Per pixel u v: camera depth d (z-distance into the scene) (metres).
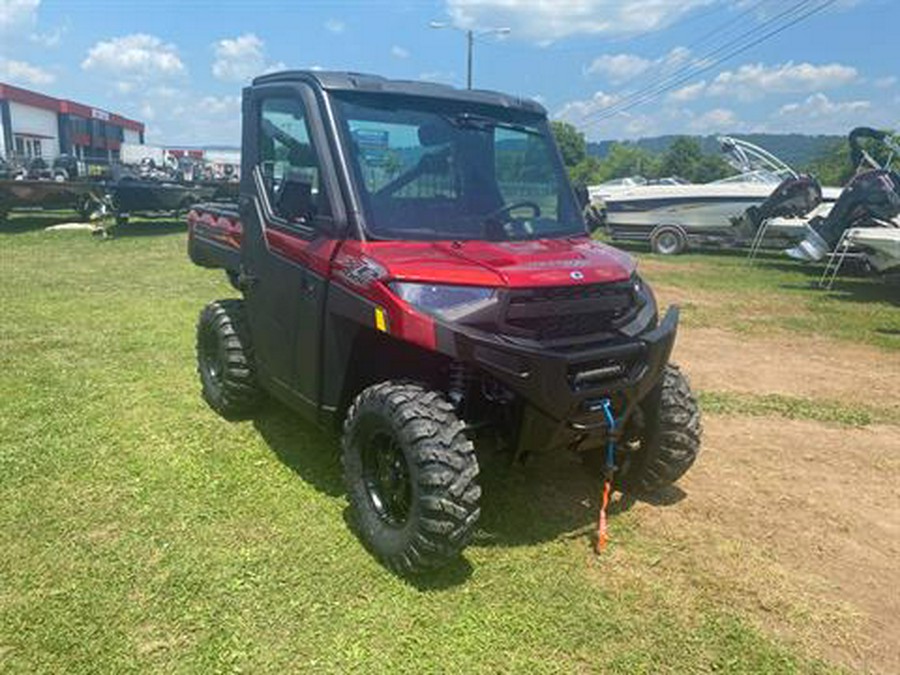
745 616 3.22
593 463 4.39
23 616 3.01
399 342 3.61
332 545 3.60
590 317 3.40
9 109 52.41
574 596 3.30
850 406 6.12
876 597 3.41
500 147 4.12
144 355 6.71
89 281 10.47
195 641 2.91
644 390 3.54
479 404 3.60
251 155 4.50
